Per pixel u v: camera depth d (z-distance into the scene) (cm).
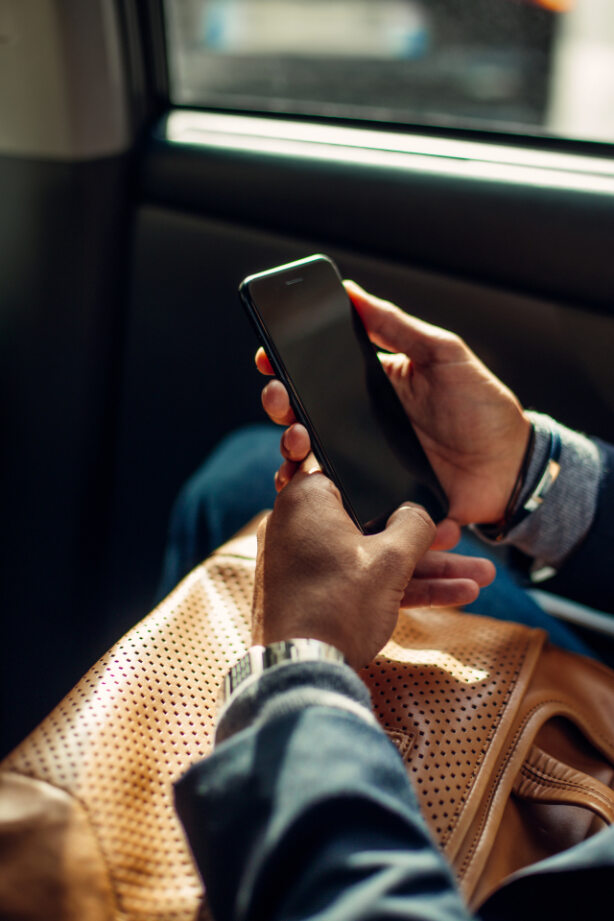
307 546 45
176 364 108
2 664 121
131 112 101
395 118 94
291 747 34
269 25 102
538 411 86
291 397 56
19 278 106
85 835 39
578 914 39
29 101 95
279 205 94
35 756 42
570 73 93
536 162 84
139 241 105
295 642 40
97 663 48
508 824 48
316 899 28
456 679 53
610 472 67
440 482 70
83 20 92
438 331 66
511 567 74
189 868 41
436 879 29
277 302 59
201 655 51
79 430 111
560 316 82
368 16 100
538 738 54
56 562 117
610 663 81
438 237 86
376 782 33
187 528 81
